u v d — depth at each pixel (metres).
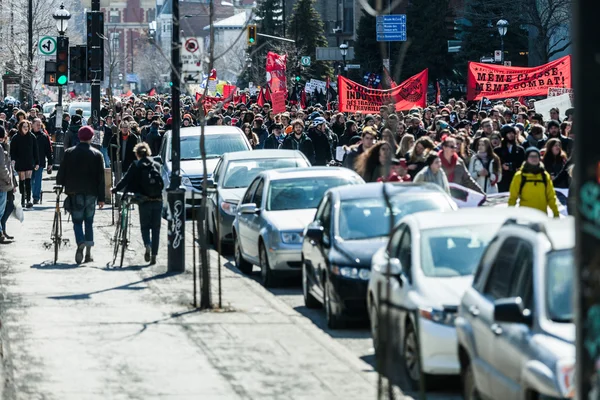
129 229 33.56
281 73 62.53
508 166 31.80
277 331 20.08
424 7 118.25
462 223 18.20
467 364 14.34
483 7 105.62
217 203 22.67
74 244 32.41
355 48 128.12
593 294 8.59
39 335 19.50
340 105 52.09
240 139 42.31
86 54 47.19
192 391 15.75
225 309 22.22
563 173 28.92
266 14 153.75
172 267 27.22
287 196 27.78
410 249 17.95
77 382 16.20
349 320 21.64
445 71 119.38
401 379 16.89
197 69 24.62
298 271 26.08
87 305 22.48
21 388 15.80
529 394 11.84
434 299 16.50
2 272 26.97
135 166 28.44
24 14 121.44
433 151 27.48
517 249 13.33
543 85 51.94
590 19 8.57
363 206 22.73
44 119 75.81
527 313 12.23
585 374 8.61
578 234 8.64
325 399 15.38
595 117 8.59
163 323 20.73
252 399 15.36
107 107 70.88
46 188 52.25
